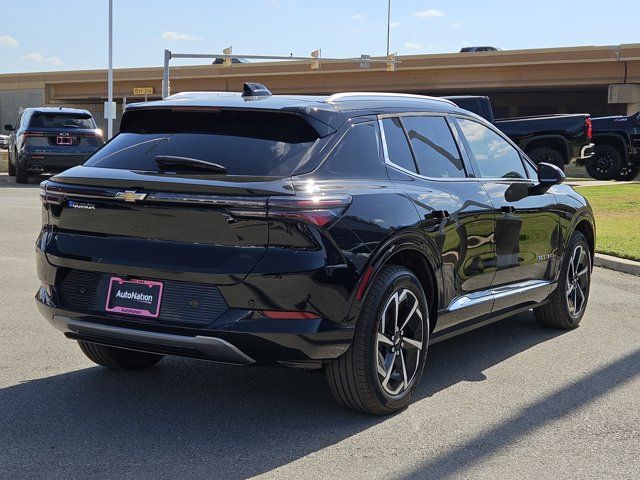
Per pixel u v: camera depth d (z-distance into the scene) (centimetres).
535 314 704
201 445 422
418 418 471
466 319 549
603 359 608
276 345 414
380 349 460
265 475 385
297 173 434
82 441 425
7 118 7500
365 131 485
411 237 472
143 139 477
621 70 4819
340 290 422
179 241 422
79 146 2220
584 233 741
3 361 567
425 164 525
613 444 436
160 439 430
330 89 5850
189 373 552
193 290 421
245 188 410
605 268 1043
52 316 462
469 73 5291
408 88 5553
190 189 416
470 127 594
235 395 507
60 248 456
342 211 429
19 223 1338
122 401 490
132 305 435
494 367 584
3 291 798
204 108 466
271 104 462
